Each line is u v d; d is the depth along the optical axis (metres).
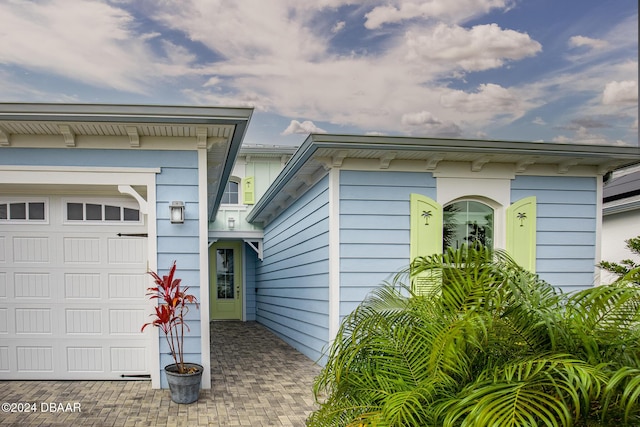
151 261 5.07
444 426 1.94
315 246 6.72
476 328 2.18
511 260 2.71
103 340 5.34
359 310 2.94
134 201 5.48
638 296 2.13
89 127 4.73
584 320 2.24
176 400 4.62
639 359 2.11
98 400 4.64
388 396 2.26
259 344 8.71
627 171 10.10
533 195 6.21
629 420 1.89
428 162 5.85
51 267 5.32
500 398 1.84
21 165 4.91
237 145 5.48
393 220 5.88
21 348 5.27
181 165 5.14
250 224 12.20
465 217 6.16
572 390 1.75
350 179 5.81
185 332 5.11
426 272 3.22
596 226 6.34
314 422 2.69
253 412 4.42
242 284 13.13
